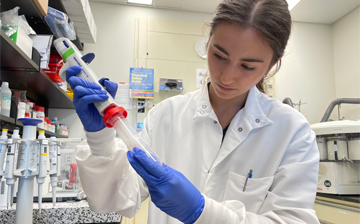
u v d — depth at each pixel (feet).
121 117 2.42
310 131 3.32
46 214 4.47
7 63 5.17
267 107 3.63
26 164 3.72
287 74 12.78
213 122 3.56
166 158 3.58
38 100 8.74
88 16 8.79
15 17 5.01
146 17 11.68
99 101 2.35
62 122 10.14
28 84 6.77
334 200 8.10
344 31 12.74
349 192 8.15
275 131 3.37
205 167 3.36
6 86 5.36
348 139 8.39
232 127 3.45
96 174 2.74
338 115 12.05
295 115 3.40
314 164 3.00
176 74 11.55
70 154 5.68
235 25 2.49
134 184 2.97
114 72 11.20
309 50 13.14
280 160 3.14
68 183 5.51
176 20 11.87
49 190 5.51
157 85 11.40
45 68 5.83
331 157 8.56
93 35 9.91
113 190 2.89
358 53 11.93
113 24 11.51
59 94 7.88
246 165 3.31
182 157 3.47
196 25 12.00
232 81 2.78
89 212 4.61
